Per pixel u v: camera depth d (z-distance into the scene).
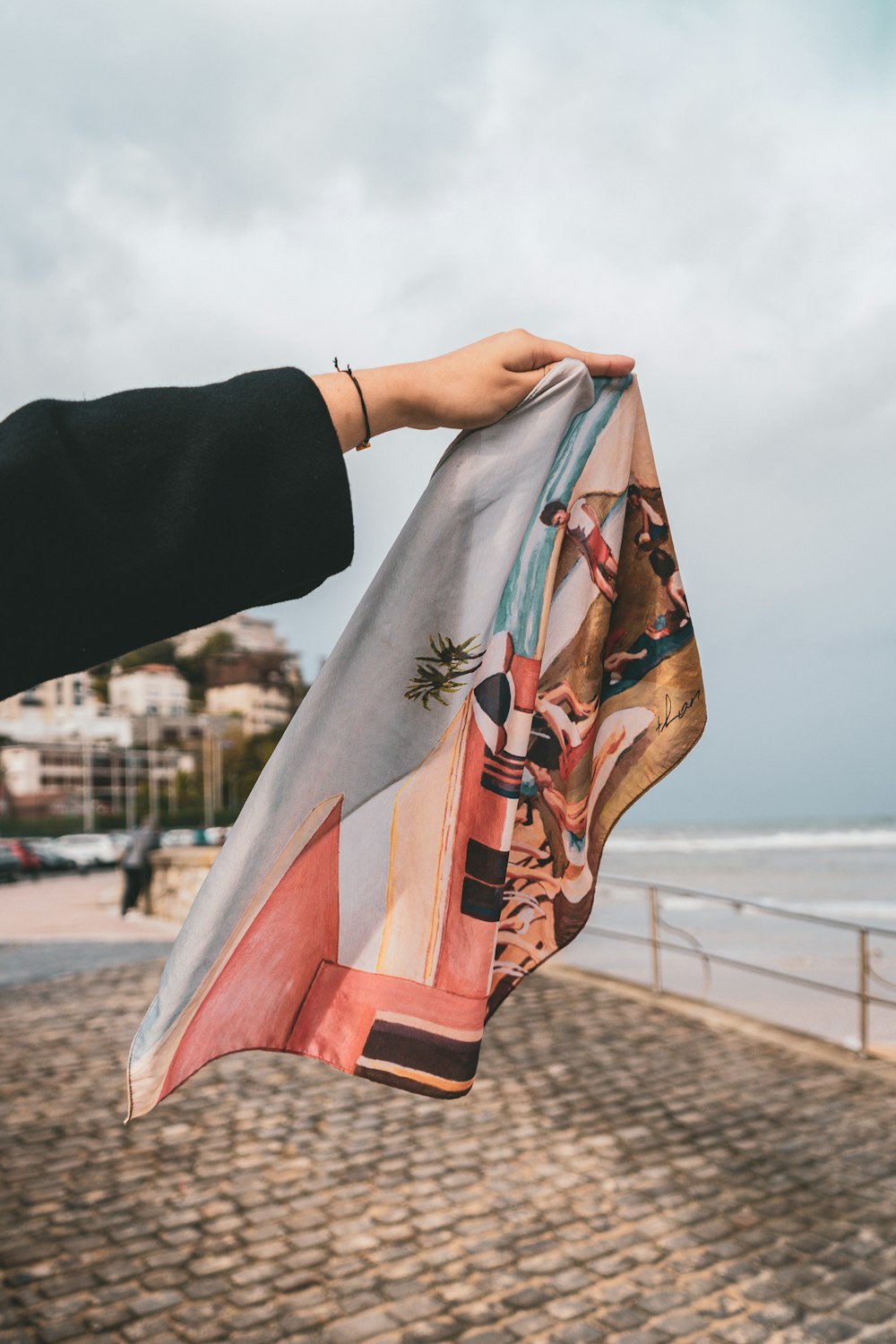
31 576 0.58
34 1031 8.68
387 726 1.20
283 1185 5.24
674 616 1.43
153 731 89.56
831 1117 6.23
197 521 0.63
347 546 0.70
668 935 19.34
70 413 0.63
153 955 12.81
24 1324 3.92
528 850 1.38
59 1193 5.18
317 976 1.17
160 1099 1.05
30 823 92.19
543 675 1.36
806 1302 4.04
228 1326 3.89
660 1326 3.88
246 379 0.71
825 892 36.66
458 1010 1.18
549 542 1.29
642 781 1.43
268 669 127.25
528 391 1.05
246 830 1.13
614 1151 5.68
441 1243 4.58
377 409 0.83
